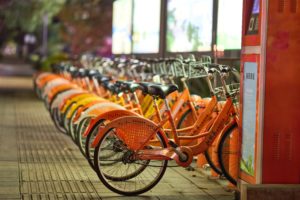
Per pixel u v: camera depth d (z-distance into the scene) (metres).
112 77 10.55
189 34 9.96
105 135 6.18
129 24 13.91
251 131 5.70
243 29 5.84
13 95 21.00
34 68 45.41
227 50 8.20
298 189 5.55
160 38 11.45
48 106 12.14
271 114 5.53
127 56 14.09
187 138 6.71
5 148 9.25
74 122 8.05
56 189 6.55
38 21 30.58
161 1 11.42
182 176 7.35
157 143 6.35
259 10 5.52
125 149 6.24
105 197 6.23
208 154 6.99
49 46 45.38
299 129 5.56
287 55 5.50
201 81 9.23
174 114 7.42
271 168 5.57
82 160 8.34
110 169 6.58
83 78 11.45
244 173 5.88
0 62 65.94
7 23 30.55
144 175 6.89
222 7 8.44
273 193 5.54
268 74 5.50
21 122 12.82
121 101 8.29
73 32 29.23
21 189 6.50
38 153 8.88
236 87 7.04
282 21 5.47
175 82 9.39
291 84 5.52
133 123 6.21
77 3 29.05
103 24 28.92
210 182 7.04
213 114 6.95
